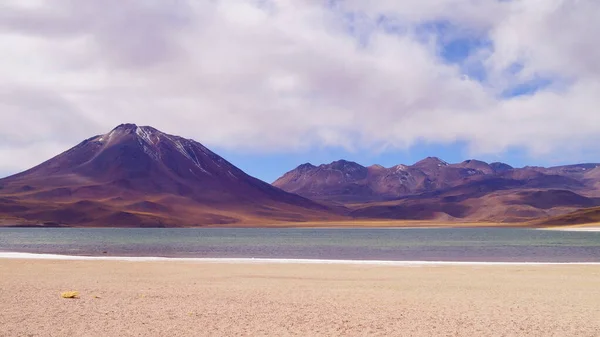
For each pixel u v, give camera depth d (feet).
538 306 73.56
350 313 67.67
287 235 521.24
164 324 60.44
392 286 94.58
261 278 106.52
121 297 79.46
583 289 91.40
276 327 59.36
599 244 289.33
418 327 59.93
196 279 104.53
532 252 216.74
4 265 131.23
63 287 90.22
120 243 314.96
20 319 62.44
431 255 198.59
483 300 78.79
